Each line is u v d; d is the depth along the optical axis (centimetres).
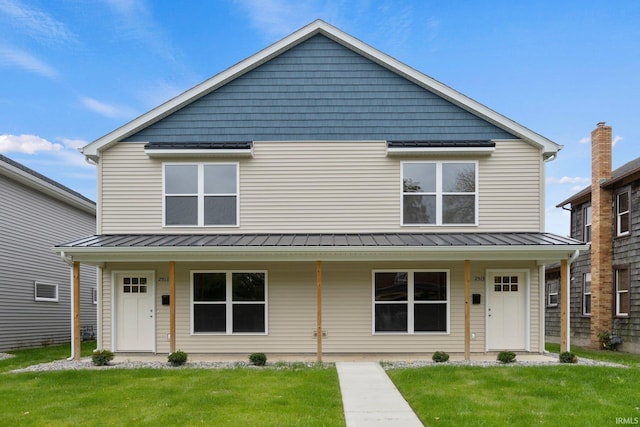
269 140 1250
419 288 1220
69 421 623
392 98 1261
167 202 1242
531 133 1225
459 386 793
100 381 856
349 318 1210
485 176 1238
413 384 811
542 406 671
